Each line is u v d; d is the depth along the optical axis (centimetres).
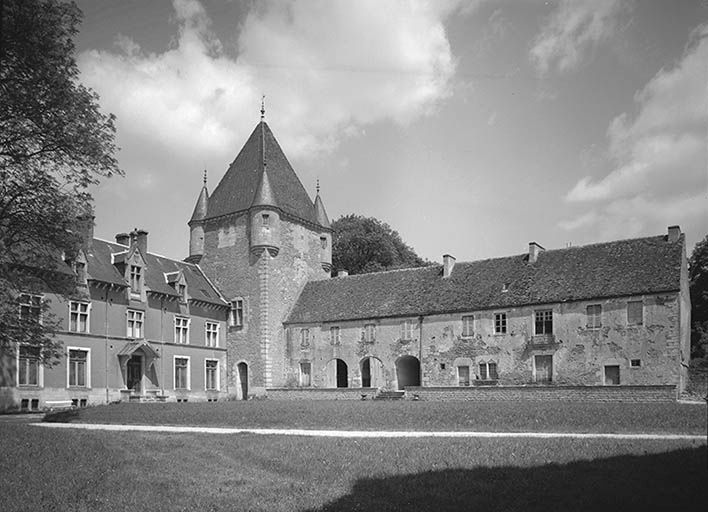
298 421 2780
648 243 4572
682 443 1809
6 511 1416
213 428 2738
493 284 4941
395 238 8038
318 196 6544
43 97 2602
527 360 4562
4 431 2194
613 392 3647
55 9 2559
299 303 5884
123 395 4556
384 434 2327
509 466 1595
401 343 5100
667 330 4119
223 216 5975
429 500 1356
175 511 1379
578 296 4428
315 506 1360
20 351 2772
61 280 2828
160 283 5181
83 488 1569
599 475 1454
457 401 3738
